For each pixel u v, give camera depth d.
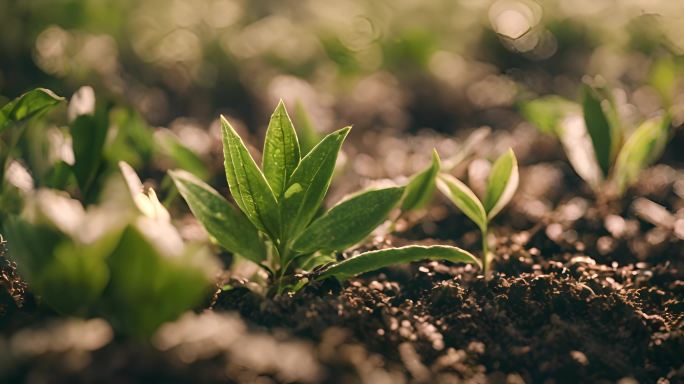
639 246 0.54
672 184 0.61
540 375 0.44
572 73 0.94
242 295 0.46
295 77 0.85
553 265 0.51
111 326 0.41
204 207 0.44
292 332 0.43
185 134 0.66
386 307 0.46
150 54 0.84
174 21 0.90
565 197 0.60
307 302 0.45
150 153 0.57
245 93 0.81
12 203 0.48
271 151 0.44
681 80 0.82
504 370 0.44
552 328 0.46
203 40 0.87
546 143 0.67
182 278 0.40
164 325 0.40
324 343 0.42
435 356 0.44
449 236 0.56
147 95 0.77
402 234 0.56
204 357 0.40
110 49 0.81
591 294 0.47
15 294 0.45
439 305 0.47
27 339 0.40
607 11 1.03
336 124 0.75
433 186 0.50
